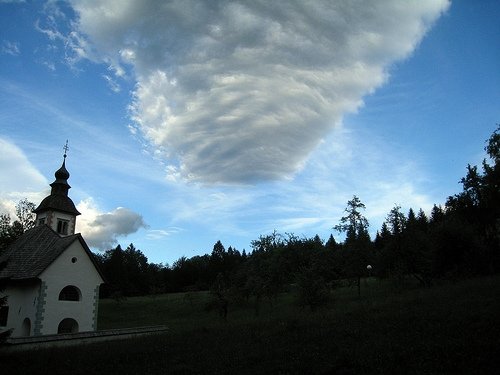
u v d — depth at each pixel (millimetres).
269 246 65688
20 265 40969
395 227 50031
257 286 53656
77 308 39656
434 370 11969
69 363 18422
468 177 64188
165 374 14875
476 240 46781
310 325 20750
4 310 40438
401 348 14203
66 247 39969
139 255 135125
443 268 46594
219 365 15258
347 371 12797
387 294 43375
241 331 22125
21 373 17125
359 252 56375
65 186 55562
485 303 19875
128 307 75312
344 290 60094
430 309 20375
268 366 14312
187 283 119438
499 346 13008
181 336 23000
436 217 111938
